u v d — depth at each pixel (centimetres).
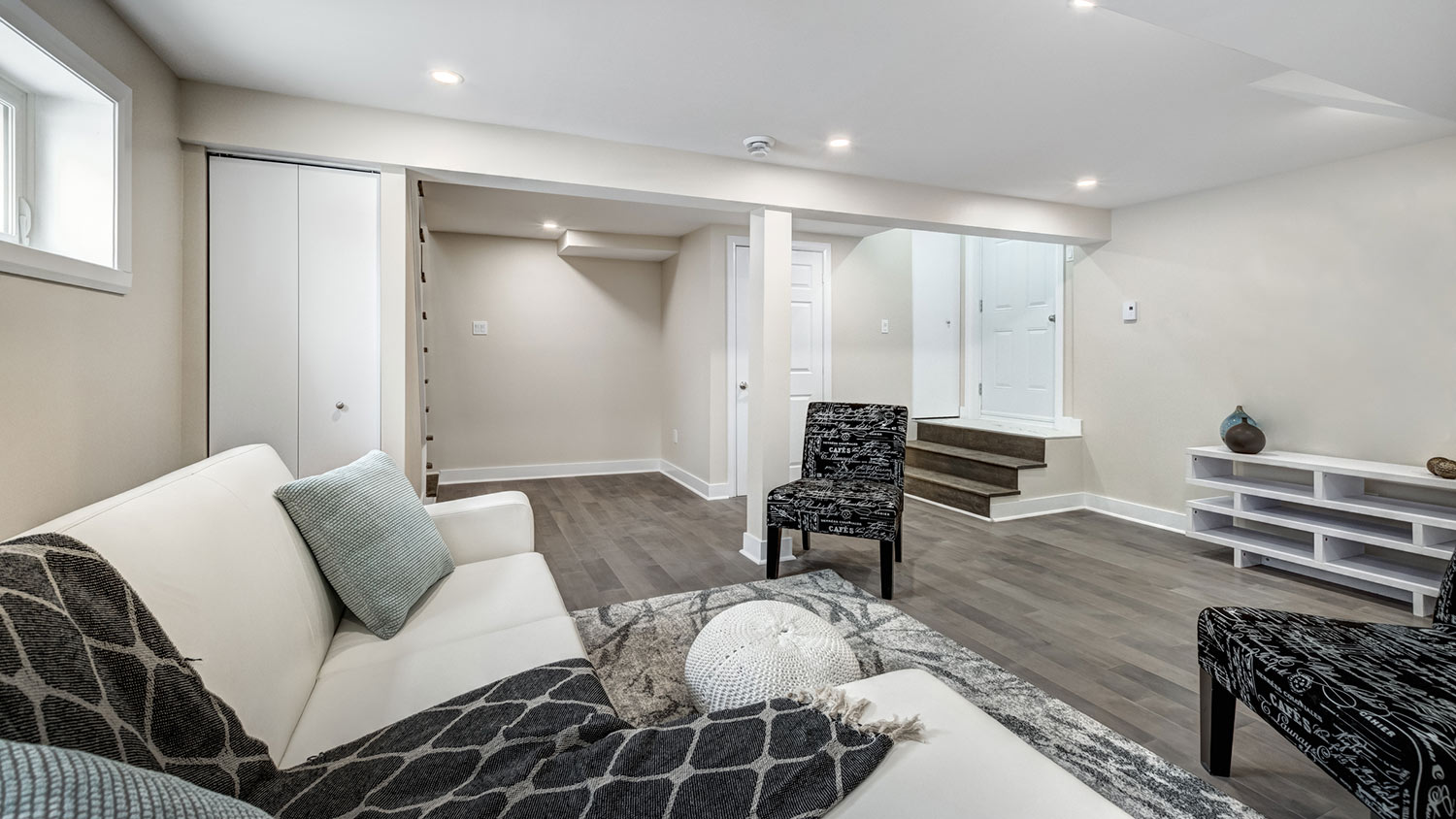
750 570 332
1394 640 150
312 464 252
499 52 211
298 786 95
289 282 249
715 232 502
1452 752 108
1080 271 469
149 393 205
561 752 103
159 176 212
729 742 104
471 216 480
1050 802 94
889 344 570
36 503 149
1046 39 203
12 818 45
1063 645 242
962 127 279
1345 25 167
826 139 295
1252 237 363
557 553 361
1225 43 178
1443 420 294
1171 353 409
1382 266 312
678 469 580
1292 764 170
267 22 191
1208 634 163
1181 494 406
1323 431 336
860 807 92
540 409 586
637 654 232
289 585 138
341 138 250
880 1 181
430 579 179
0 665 64
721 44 206
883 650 237
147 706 80
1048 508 459
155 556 101
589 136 290
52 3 154
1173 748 177
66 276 157
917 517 448
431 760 101
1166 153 315
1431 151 296
